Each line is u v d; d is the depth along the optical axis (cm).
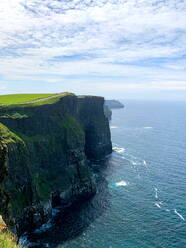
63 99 11544
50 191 8131
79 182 9438
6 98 11469
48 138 9475
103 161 13562
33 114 9419
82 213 7688
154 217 7262
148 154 14838
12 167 6612
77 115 13412
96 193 9262
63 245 5981
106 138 15175
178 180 10312
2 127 7381
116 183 10056
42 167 8750
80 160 10156
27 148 7994
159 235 6359
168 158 13862
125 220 7131
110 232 6531
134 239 6203
